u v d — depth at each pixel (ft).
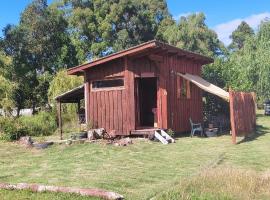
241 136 72.95
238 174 36.35
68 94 77.10
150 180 38.24
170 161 49.14
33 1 145.89
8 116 90.27
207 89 74.54
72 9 183.32
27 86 128.47
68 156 54.03
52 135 81.76
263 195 31.60
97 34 177.58
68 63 148.05
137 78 72.33
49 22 145.38
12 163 50.21
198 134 77.82
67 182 37.47
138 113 71.92
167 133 71.51
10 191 33.63
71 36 175.83
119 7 177.88
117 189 34.58
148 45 68.13
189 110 81.66
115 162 48.85
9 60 122.31
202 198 30.14
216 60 114.11
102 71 73.51
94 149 58.90
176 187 33.27
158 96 72.74
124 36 174.60
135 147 60.70
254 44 152.76
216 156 52.06
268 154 53.11
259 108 150.00
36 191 33.40
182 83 79.15
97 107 73.72
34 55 144.87
